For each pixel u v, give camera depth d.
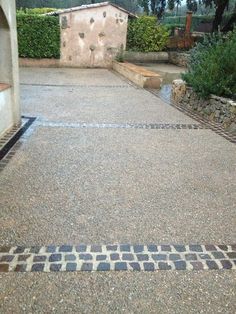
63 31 15.34
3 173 3.94
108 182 3.85
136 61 17.58
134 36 17.03
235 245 2.78
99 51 16.11
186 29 19.25
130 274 2.38
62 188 3.63
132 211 3.23
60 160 4.43
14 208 3.18
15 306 2.07
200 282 2.34
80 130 5.85
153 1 22.23
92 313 2.05
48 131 5.70
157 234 2.88
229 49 7.18
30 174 3.95
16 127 5.80
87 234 2.82
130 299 2.17
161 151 4.99
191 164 4.54
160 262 2.52
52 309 2.06
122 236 2.82
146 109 7.72
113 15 15.75
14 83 5.59
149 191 3.68
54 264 2.44
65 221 3.00
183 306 2.13
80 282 2.29
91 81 11.82
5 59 5.39
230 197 3.64
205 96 7.00
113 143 5.24
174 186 3.84
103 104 8.09
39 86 10.29
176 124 6.53
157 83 10.82
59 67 15.85
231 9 21.23
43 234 2.79
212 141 5.59
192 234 2.91
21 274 2.33
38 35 15.12
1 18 4.96
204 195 3.65
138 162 4.51
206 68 7.43
